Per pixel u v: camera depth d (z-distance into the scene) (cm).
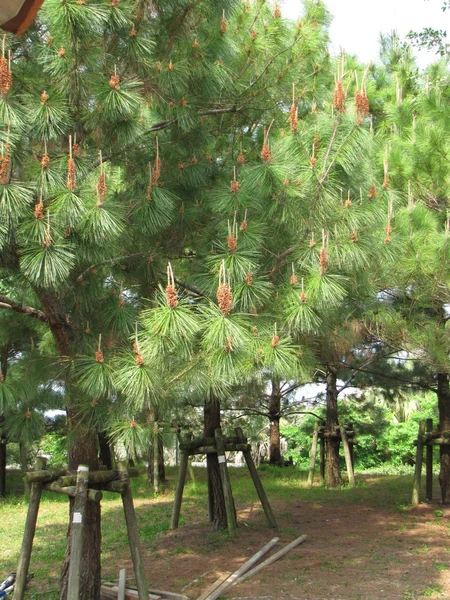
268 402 1620
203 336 381
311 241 440
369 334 782
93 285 449
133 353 375
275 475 1479
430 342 697
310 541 718
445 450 980
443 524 808
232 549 681
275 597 516
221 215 480
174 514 812
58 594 524
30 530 459
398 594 521
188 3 477
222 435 775
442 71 918
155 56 489
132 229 482
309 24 618
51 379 465
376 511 923
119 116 416
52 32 383
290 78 598
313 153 416
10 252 413
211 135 594
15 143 366
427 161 725
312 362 521
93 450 483
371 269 583
